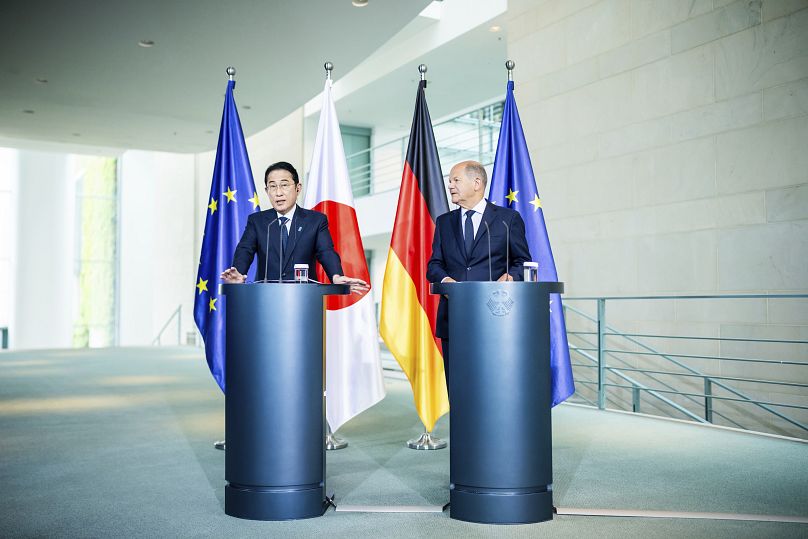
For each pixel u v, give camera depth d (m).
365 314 4.72
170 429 5.48
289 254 3.80
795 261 6.04
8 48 8.52
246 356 3.03
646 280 7.36
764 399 6.30
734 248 6.54
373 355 4.67
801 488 3.54
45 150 19.27
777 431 6.20
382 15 7.61
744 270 6.45
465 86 14.76
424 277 4.80
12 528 2.87
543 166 8.66
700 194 6.84
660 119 7.24
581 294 8.12
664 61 7.21
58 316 20.72
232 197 4.88
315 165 4.96
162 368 11.38
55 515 3.07
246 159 4.92
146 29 7.95
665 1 7.21
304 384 3.04
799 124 6.03
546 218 8.59
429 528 2.85
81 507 3.20
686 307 6.97
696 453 4.50
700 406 6.82
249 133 12.51
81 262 24.94
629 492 3.46
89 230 25.09
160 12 7.51
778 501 3.28
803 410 6.01
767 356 6.27
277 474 2.98
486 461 2.92
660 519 2.99
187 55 8.75
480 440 2.94
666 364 7.18
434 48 12.72
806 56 5.98
